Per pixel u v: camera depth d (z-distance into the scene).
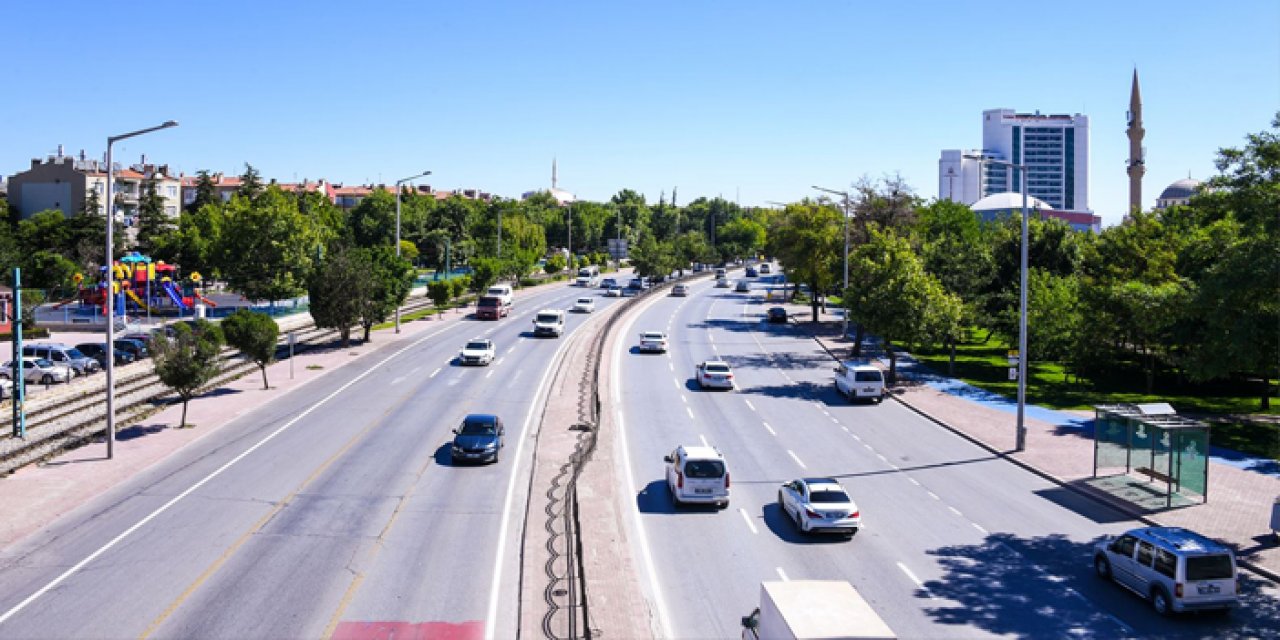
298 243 74.81
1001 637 17.86
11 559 21.06
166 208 140.38
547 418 38.50
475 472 29.52
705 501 25.95
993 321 53.25
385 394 43.31
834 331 73.31
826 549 23.00
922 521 25.59
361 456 31.38
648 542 23.31
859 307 49.28
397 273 63.94
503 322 75.94
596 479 29.02
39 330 60.69
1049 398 44.97
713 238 181.38
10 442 32.38
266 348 43.78
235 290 75.81
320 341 62.16
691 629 17.92
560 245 189.50
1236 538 23.86
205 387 44.34
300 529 23.42
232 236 73.88
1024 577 21.23
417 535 23.08
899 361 57.84
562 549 22.03
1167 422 27.86
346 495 26.61
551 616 17.83
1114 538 22.28
